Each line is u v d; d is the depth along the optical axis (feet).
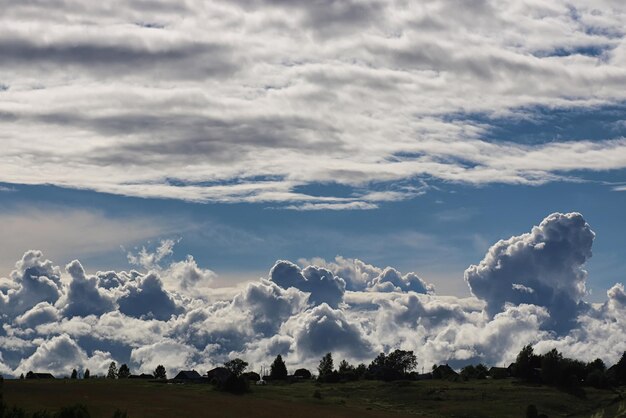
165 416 492.95
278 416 548.31
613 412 565.94
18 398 518.78
